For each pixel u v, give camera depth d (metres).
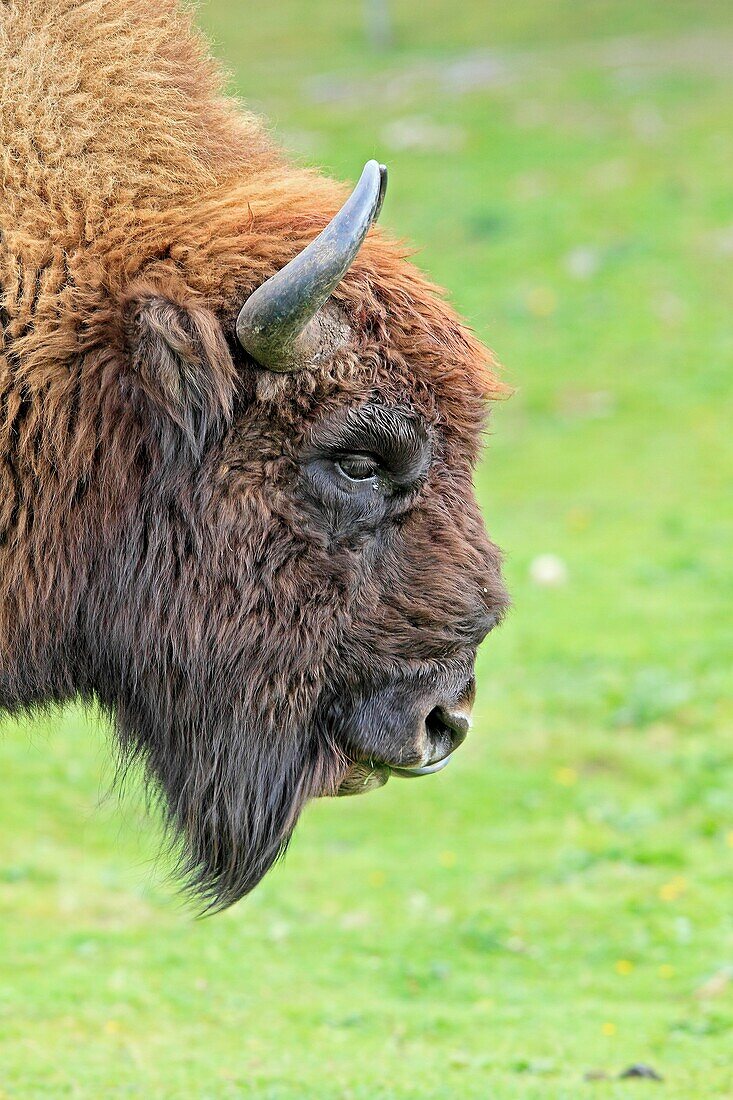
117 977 23.73
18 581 14.99
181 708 15.55
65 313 14.55
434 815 32.41
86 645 15.59
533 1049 21.06
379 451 14.82
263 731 15.34
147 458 14.86
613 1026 21.97
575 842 30.48
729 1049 20.73
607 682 39.06
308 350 14.49
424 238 80.94
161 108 15.45
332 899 28.16
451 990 23.78
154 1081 19.38
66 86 15.09
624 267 75.88
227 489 14.77
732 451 59.22
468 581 15.34
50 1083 19.12
